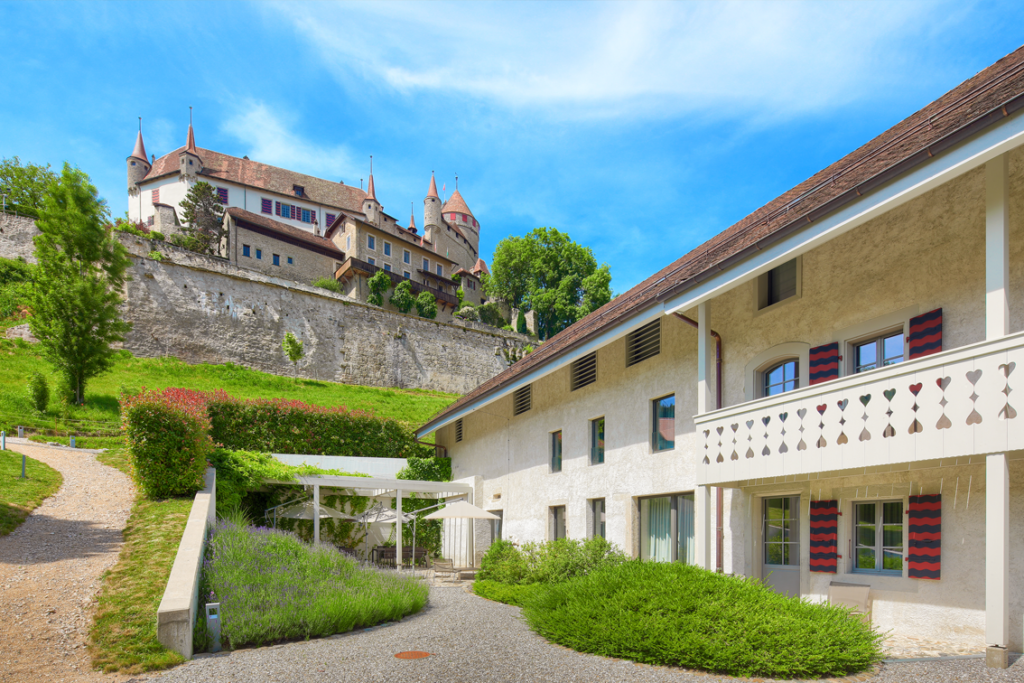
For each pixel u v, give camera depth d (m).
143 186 65.06
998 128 5.37
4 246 39.53
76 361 26.73
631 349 13.09
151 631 6.66
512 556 13.19
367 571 11.09
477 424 20.91
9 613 6.98
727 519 10.15
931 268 7.53
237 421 21.45
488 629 8.11
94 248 28.61
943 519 7.09
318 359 42.81
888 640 7.17
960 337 7.11
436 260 66.69
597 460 14.09
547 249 68.56
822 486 8.73
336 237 60.66
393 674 5.60
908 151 6.83
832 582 8.30
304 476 16.83
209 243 52.50
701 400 9.52
